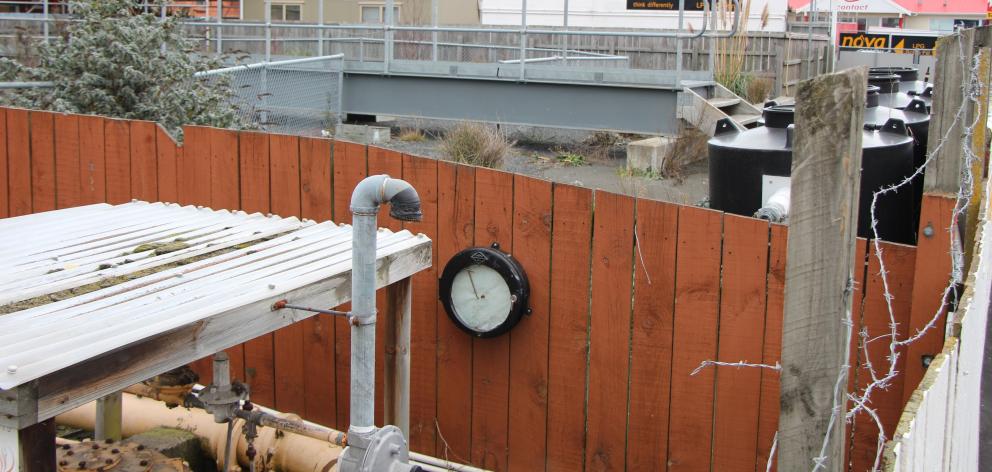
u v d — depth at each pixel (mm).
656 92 12539
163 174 5281
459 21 24016
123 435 4438
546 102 13289
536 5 20969
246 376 5020
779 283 3920
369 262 2643
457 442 4621
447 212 4480
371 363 2684
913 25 32219
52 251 3475
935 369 2736
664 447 4223
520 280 4273
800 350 2008
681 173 11641
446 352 4578
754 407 4027
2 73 8430
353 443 2682
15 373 2166
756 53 16406
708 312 4062
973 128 4355
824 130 1926
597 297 4250
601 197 4180
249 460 3887
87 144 5496
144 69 8125
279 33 19859
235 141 5020
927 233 3721
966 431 3674
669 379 4172
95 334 2469
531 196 4305
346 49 18781
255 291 2902
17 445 2176
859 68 1901
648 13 20156
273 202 4961
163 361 2502
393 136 14266
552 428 4422
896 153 5051
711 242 4020
